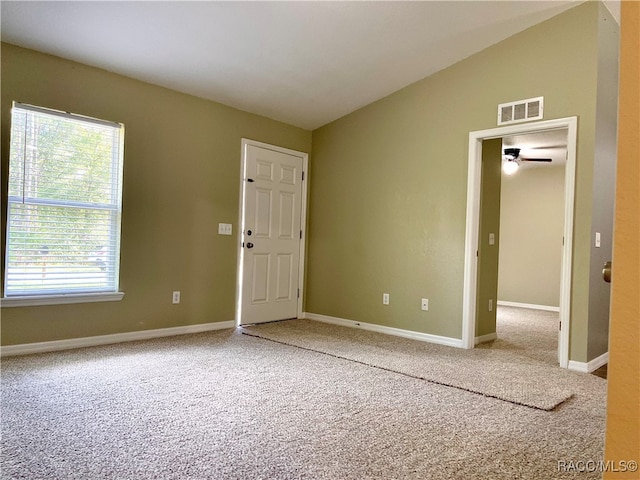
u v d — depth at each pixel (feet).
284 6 10.44
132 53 11.77
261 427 7.29
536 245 23.91
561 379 10.36
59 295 11.55
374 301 15.87
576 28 11.60
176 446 6.52
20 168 11.03
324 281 17.61
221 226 15.26
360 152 16.55
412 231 14.89
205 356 11.61
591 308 11.37
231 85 14.06
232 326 15.66
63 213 11.76
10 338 11.02
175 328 14.12
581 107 11.50
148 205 13.34
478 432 7.31
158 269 13.64
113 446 6.46
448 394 9.16
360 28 11.62
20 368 10.03
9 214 10.85
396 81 14.79
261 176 16.51
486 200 14.80
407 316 14.90
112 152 12.67
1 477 5.54
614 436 2.06
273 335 14.48
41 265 11.40
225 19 10.73
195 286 14.58
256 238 16.35
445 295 13.99
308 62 13.11
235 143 15.67
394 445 6.77
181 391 8.88
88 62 12.01
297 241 17.85
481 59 13.35
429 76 14.57
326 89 14.89
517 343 14.44
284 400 8.57
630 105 2.03
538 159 20.83
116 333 12.79
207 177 14.84
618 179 2.06
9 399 8.16
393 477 5.84
